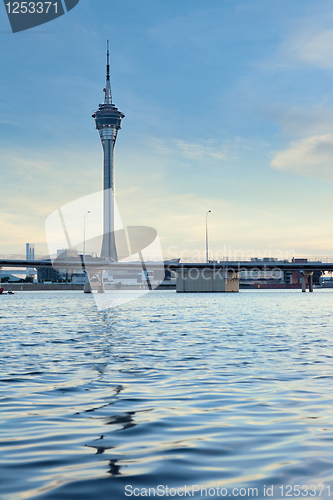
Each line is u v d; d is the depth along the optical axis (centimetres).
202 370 1527
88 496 564
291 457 694
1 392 1195
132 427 863
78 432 834
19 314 5103
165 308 6706
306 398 1102
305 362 1695
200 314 5138
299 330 3119
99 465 668
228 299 11650
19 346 2225
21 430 850
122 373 1475
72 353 1969
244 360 1752
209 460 685
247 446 748
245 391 1187
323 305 7869
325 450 724
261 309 6391
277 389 1209
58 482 606
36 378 1395
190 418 927
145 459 691
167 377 1399
